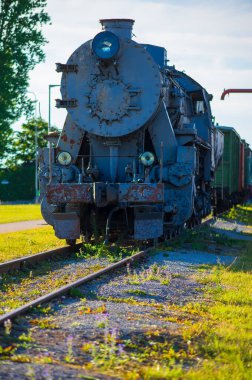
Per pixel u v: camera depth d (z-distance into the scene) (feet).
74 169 53.16
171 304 30.45
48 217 53.21
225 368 20.24
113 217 53.88
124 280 35.50
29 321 24.35
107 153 53.57
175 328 25.25
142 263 42.68
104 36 51.37
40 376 18.04
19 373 18.10
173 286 34.83
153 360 20.83
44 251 47.37
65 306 27.68
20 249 51.65
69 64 52.85
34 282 35.50
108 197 48.14
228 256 50.93
